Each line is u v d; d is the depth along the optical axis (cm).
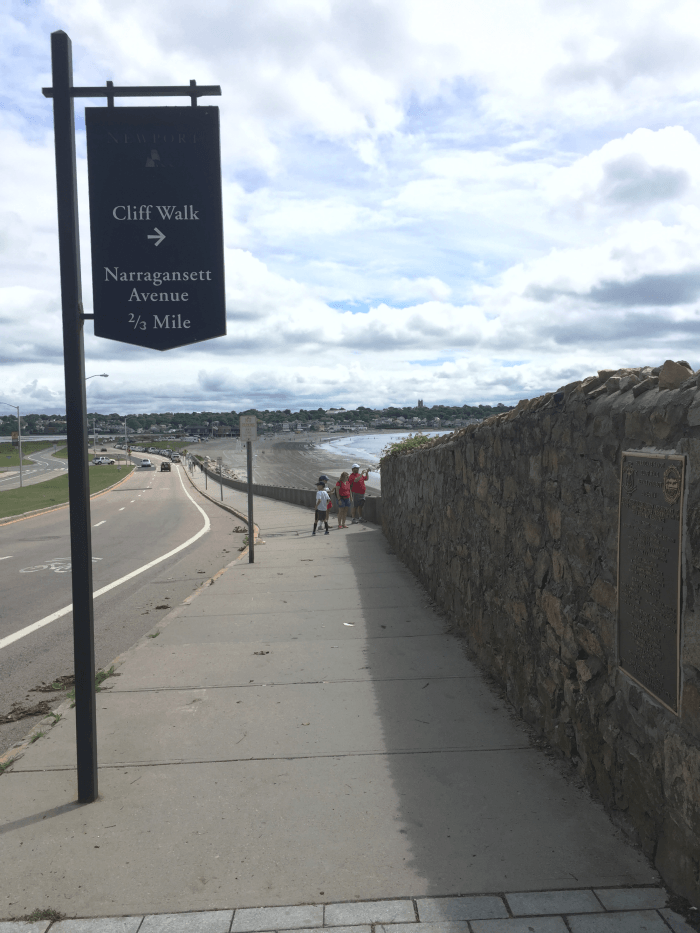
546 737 397
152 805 338
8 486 6284
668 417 252
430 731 421
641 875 266
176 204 358
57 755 404
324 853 291
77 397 343
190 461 10475
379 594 873
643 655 273
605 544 318
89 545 346
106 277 355
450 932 239
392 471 1331
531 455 425
